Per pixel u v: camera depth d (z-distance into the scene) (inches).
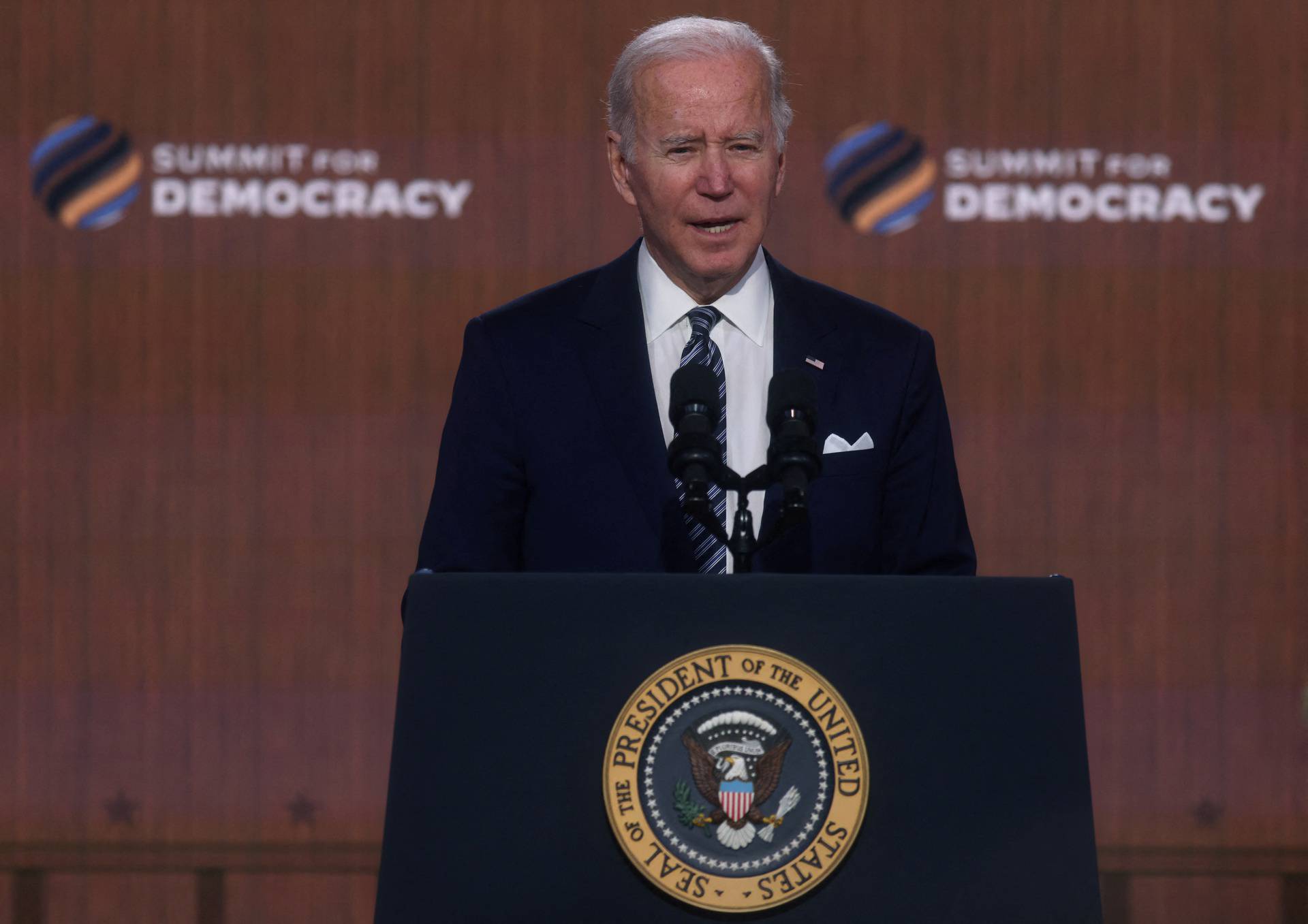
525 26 665.0
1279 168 659.4
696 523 239.9
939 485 256.5
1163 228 661.3
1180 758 658.2
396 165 663.8
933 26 663.1
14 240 660.1
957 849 170.9
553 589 181.6
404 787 173.8
